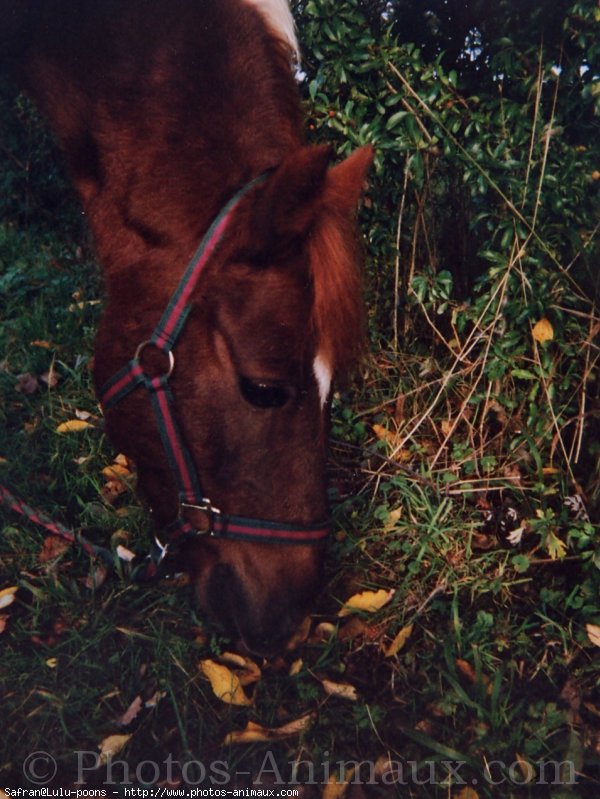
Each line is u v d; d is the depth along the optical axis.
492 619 2.13
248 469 1.63
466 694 1.96
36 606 2.22
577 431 2.49
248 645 1.78
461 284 2.88
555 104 2.45
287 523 1.68
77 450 2.77
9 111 4.69
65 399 3.01
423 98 2.39
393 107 2.49
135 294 1.61
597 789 1.78
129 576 2.28
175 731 1.90
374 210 2.72
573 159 2.40
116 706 1.97
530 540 2.45
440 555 2.38
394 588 2.29
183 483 1.68
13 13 1.80
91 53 1.72
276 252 1.46
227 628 1.85
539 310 2.41
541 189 2.41
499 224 2.44
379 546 2.45
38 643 2.12
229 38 1.67
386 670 2.08
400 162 2.59
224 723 1.91
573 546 2.34
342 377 1.58
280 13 1.73
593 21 2.22
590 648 2.10
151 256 1.59
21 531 2.46
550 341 2.43
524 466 2.61
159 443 1.68
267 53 1.67
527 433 2.54
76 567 2.36
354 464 2.72
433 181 2.70
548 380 2.48
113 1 1.71
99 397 1.77
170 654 2.04
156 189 1.59
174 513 1.79
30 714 1.91
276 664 2.07
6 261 4.27
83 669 2.05
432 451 2.74
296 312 1.48
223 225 1.51
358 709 1.92
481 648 2.10
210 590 1.81
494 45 2.40
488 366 2.54
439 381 2.66
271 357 1.50
